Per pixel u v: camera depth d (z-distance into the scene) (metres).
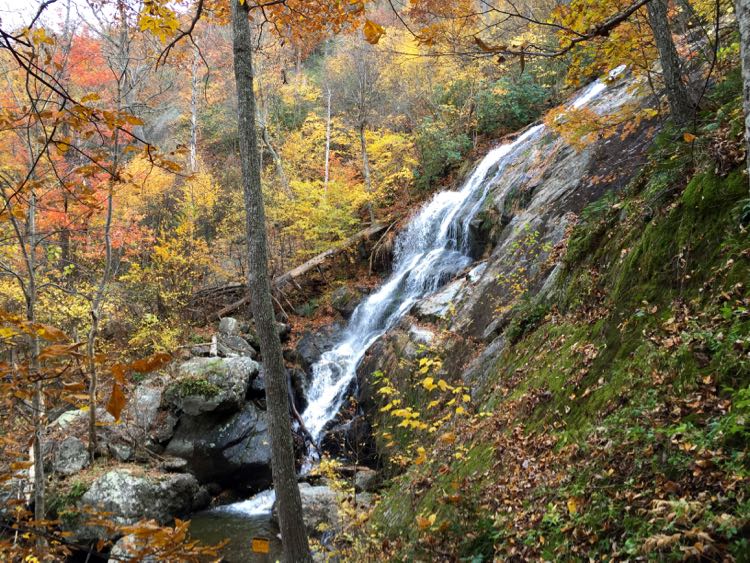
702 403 3.31
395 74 19.91
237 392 11.43
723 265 4.01
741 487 2.65
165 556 1.81
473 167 16.97
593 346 5.11
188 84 24.41
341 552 5.80
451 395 8.20
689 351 3.71
